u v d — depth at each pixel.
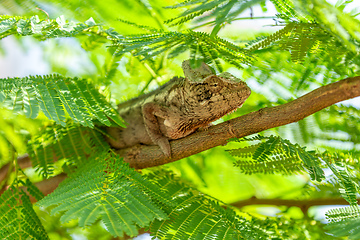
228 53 0.94
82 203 0.90
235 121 1.00
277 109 0.98
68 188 0.93
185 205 0.96
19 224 0.96
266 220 0.99
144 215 0.90
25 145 1.04
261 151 0.96
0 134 1.03
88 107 0.95
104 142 1.04
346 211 0.92
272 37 0.98
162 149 1.03
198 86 1.01
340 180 0.95
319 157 0.98
